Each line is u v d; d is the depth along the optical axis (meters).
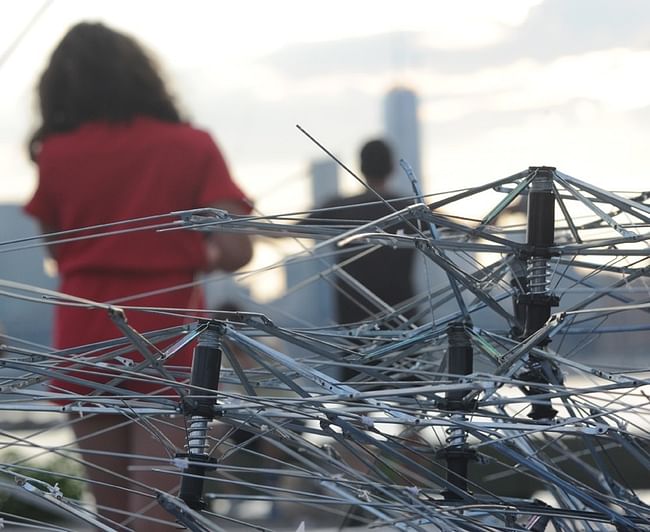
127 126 6.36
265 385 4.31
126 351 3.88
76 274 6.27
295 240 4.88
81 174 6.30
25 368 3.64
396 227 4.92
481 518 3.95
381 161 9.71
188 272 6.35
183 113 6.67
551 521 4.27
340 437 3.73
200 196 6.43
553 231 4.03
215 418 3.74
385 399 3.84
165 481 6.10
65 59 6.46
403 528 4.00
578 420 3.52
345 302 8.24
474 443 4.25
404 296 8.50
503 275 4.29
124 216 6.28
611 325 4.91
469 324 4.04
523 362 3.89
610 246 4.20
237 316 3.77
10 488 3.79
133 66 6.44
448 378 3.97
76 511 3.75
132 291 6.23
